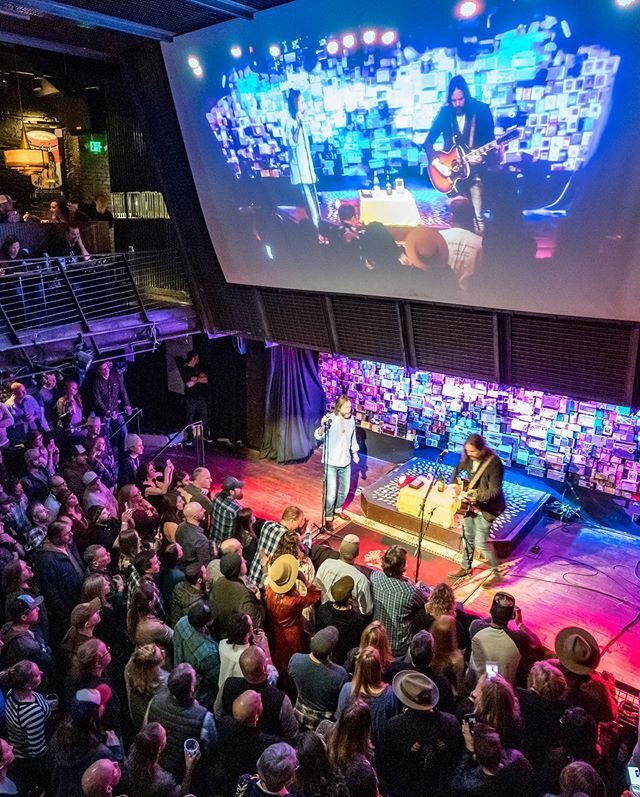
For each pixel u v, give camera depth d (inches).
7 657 184.1
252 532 255.8
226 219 340.5
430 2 223.6
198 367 461.1
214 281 379.6
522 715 165.0
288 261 328.8
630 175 208.7
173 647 190.4
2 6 268.8
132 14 279.9
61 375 338.6
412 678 153.6
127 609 207.9
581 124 210.4
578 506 359.9
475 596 291.7
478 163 238.1
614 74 198.1
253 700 149.9
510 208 239.8
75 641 178.7
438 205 258.1
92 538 251.6
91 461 310.3
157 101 340.2
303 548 242.5
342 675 173.6
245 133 303.7
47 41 316.2
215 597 203.2
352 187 280.5
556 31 203.0
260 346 430.9
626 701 212.4
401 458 430.0
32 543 238.2
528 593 293.7
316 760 145.5
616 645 259.0
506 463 380.2
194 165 335.6
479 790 138.7
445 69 230.5
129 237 444.1
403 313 306.7
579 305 244.8
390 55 241.1
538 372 275.4
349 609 198.2
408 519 342.6
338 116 267.1
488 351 286.2
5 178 470.3
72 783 144.3
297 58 267.0
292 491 396.5
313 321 347.9
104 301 377.4
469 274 266.4
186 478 304.8
